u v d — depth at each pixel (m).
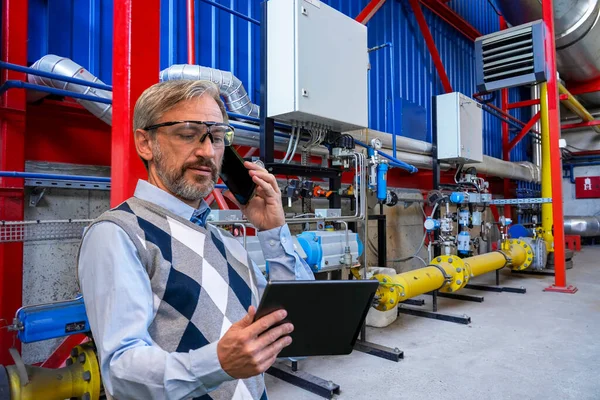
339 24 2.67
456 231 6.20
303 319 0.63
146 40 1.43
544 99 5.79
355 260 2.74
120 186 1.39
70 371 1.24
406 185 5.14
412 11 5.28
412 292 2.99
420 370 2.28
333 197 3.04
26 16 2.07
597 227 8.71
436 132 4.55
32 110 2.19
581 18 5.33
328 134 2.91
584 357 2.43
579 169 10.02
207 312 0.70
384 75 4.75
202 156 0.75
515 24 5.70
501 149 7.41
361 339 2.64
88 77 2.11
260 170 0.93
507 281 4.94
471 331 2.97
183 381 0.53
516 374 2.21
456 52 6.29
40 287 2.20
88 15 2.46
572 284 4.72
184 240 0.73
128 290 0.60
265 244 0.95
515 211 7.81
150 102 0.75
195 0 2.93
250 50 3.34
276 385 2.14
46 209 2.25
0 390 1.11
